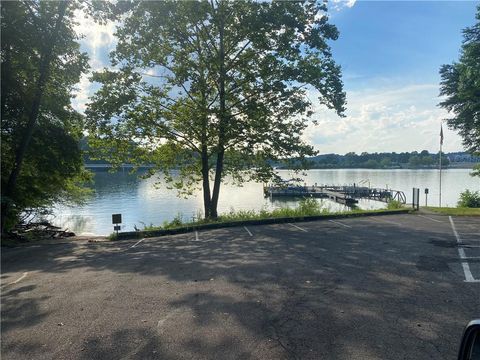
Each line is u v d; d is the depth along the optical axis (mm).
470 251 11117
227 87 23547
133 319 6227
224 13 21688
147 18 21766
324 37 22703
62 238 19312
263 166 24797
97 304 7055
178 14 21422
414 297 7035
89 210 43312
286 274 8852
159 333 5641
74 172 22953
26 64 19922
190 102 23891
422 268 9180
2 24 18484
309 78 21953
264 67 21641
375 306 6586
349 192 63219
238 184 27359
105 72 22297
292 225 17969
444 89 31391
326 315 6207
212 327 5812
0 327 6070
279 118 22844
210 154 24625
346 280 8234
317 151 23531
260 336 5461
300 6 22062
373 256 10602
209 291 7676
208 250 12414
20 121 20078
